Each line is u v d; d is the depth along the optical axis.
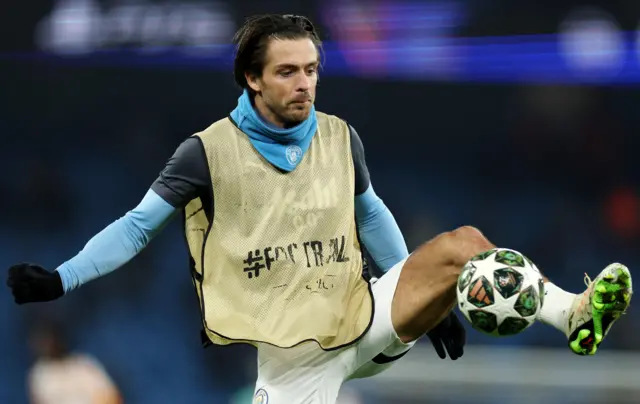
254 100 15.62
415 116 57.34
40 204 51.94
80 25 49.41
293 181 15.52
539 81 52.22
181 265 49.66
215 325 15.37
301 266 15.43
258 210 15.41
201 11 48.41
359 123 57.34
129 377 46.53
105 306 47.72
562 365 30.86
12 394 46.44
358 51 49.34
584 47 50.75
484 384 30.19
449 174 57.38
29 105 53.09
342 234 15.67
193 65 50.19
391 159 57.50
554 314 14.17
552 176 56.94
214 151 15.34
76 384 35.03
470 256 14.66
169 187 15.32
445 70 50.56
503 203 56.53
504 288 13.45
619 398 30.58
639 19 50.66
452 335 16.95
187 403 46.00
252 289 15.41
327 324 15.40
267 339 15.20
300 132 15.52
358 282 15.91
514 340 44.94
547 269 54.38
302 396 15.92
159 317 48.16
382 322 15.67
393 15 49.22
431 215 55.84
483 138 57.56
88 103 53.50
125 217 15.43
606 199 55.91
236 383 45.78
